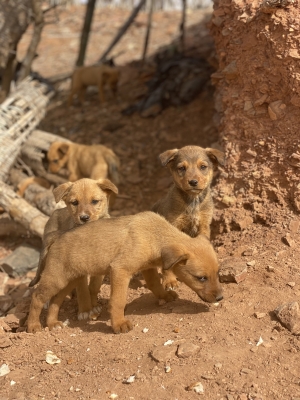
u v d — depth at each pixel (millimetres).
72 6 4820
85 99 3055
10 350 1252
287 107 1553
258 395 1000
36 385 1119
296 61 1519
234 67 1670
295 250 1375
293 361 1070
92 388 1080
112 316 1242
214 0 1852
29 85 2453
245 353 1101
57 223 1540
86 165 2166
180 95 2613
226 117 1688
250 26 1633
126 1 4750
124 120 2693
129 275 1239
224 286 1322
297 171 1502
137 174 2328
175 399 1019
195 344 1133
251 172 1575
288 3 1555
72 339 1261
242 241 1481
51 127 2793
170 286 1305
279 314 1171
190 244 1220
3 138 2170
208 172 1437
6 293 1708
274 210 1500
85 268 1271
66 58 3977
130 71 3205
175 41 3600
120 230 1257
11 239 2062
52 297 1341
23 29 2549
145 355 1136
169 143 2438
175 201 1459
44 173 2256
